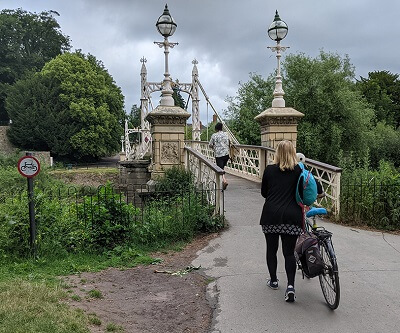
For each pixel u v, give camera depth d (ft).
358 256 18.71
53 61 165.48
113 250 20.17
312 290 14.90
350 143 61.87
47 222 19.90
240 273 16.83
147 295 14.94
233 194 34.17
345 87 62.34
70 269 17.63
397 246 20.43
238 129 70.95
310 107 60.54
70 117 161.38
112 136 174.40
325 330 11.91
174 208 24.30
